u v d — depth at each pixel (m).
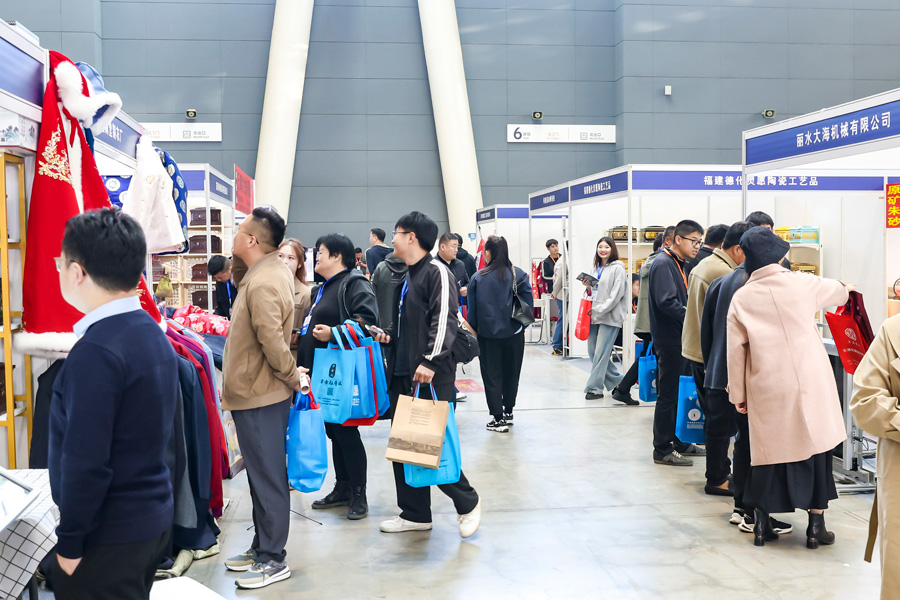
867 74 14.62
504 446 5.18
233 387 2.89
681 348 4.55
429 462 3.11
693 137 14.46
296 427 3.09
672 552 3.22
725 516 3.69
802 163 4.47
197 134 13.97
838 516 3.67
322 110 14.41
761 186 6.77
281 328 2.88
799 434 3.07
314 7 14.31
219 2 13.91
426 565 3.09
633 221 8.40
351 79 14.44
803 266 7.07
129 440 1.53
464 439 5.41
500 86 14.64
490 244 5.57
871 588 2.84
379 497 4.07
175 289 7.11
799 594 2.79
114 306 1.55
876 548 3.22
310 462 3.08
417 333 3.34
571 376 8.27
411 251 3.32
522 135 14.67
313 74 14.36
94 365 1.47
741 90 14.46
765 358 3.11
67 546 1.46
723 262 4.03
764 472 3.16
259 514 2.95
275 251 2.98
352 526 3.60
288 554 3.22
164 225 3.60
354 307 3.67
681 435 4.14
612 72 14.77
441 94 13.94
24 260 2.71
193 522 2.93
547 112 14.73
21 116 2.59
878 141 3.83
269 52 13.97
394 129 14.56
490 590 2.85
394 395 3.66
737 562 3.10
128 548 1.53
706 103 14.45
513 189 14.74
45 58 2.75
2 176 2.61
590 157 14.84
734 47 14.42
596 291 7.49
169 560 3.04
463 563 3.11
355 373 3.48
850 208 6.68
